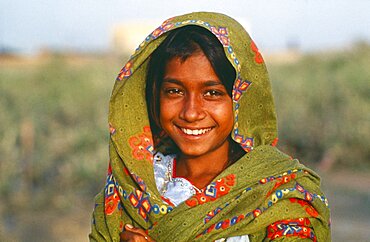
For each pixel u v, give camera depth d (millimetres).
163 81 2715
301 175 2662
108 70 21062
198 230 2588
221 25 2703
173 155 2951
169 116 2709
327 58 22516
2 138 10516
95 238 2879
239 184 2629
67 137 11383
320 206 2637
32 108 14367
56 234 8852
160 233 2641
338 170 13320
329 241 2709
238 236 2613
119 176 2830
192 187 2756
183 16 2791
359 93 15406
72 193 10109
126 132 2900
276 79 18641
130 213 2756
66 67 21297
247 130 2762
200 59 2648
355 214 9859
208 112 2672
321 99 15086
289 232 2568
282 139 14766
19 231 8859
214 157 2805
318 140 14328
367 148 13688
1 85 17141
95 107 14766
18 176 10000
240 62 2658
